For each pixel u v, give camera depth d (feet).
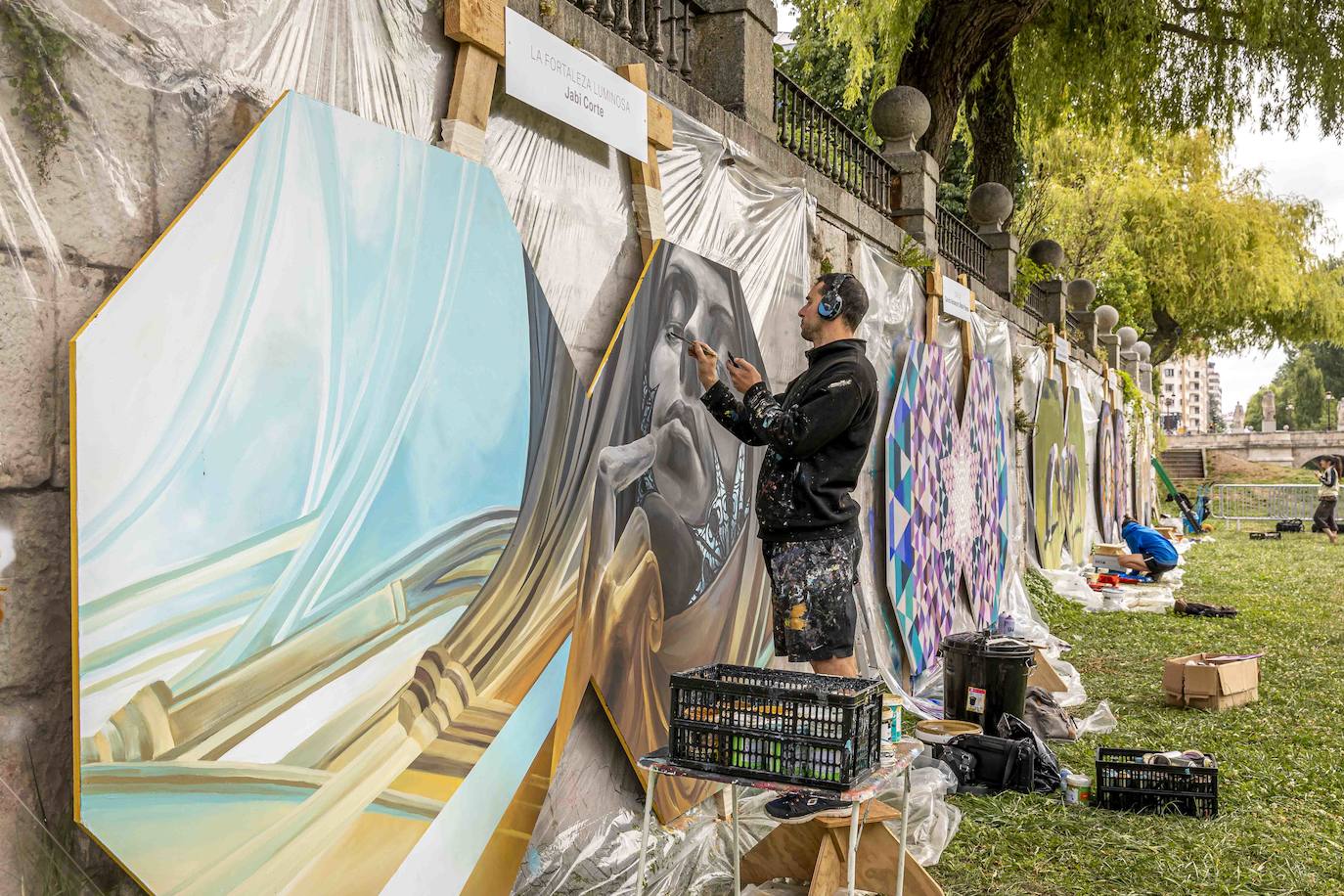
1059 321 51.08
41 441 6.50
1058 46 48.52
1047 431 45.19
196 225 7.06
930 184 28.91
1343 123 45.88
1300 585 46.83
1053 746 19.27
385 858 8.66
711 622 14.58
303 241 7.93
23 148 6.39
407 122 9.60
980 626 31.04
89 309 6.79
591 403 11.84
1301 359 301.02
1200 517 90.02
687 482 13.98
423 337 9.15
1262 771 17.66
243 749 7.35
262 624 7.52
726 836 13.34
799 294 19.06
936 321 27.78
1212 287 103.40
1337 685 25.16
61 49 6.61
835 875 11.55
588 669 11.73
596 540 11.89
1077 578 43.47
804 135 21.89
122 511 6.52
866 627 22.11
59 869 6.64
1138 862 13.48
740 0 17.71
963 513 29.81
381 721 8.65
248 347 7.43
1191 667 22.67
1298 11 45.29
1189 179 102.99
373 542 8.59
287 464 7.75
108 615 6.43
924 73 44.11
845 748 8.62
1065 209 79.66
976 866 13.34
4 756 6.33
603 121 12.32
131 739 6.57
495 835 10.03
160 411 6.77
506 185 11.03
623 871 11.80
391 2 9.41
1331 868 13.41
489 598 10.04
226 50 7.80
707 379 12.95
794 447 12.20
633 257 13.58
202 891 7.02
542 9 11.57
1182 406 427.33
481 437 9.91
